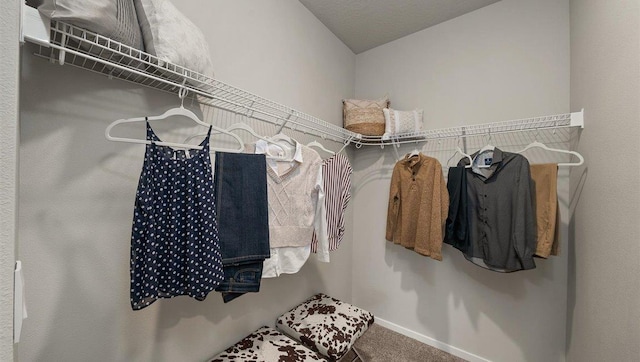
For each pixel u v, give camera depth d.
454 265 1.81
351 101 1.97
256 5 1.38
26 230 0.73
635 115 0.73
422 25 1.91
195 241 0.83
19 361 0.73
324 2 1.68
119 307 0.93
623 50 0.81
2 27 0.31
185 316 1.13
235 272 1.01
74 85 0.81
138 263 0.74
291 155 1.27
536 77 1.53
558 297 1.46
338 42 2.08
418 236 1.66
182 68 0.81
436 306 1.89
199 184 0.84
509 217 1.38
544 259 1.50
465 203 1.54
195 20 1.11
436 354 1.80
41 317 0.76
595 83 1.04
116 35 0.69
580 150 1.24
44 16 0.58
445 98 1.85
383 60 2.17
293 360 1.18
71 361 0.82
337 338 1.37
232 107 1.27
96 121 0.86
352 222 2.31
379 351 1.82
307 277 1.82
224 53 1.23
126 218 0.93
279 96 1.54
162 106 1.02
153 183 0.78
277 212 1.18
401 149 2.05
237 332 1.35
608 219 0.90
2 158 0.31
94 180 0.86
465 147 1.77
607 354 0.88
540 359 1.51
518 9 1.58
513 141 1.61
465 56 1.77
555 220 1.28
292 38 1.62
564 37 1.45
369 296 2.23
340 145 2.10
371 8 1.73
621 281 0.79
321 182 1.32
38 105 0.74
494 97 1.66
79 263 0.83
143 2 0.78
